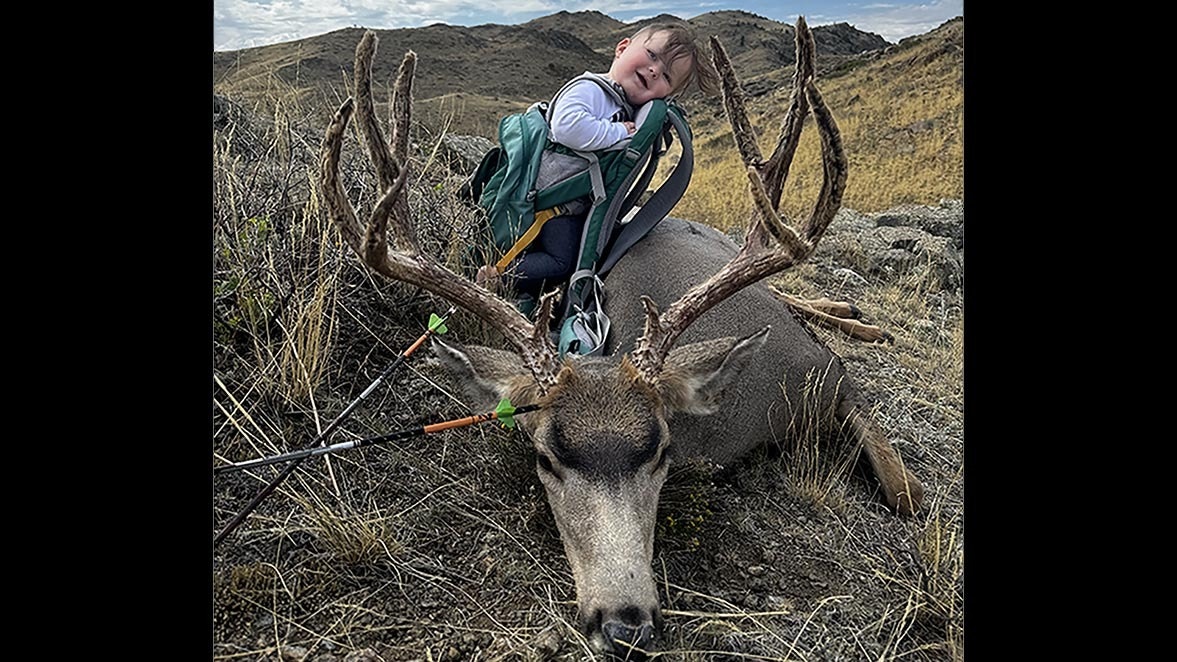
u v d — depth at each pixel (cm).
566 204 120
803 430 117
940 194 455
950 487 121
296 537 91
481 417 85
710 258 122
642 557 76
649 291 115
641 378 86
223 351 108
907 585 95
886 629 89
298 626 82
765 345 113
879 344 168
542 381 86
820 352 119
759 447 116
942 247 227
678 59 119
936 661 86
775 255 92
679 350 97
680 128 121
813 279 203
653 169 125
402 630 83
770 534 102
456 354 94
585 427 82
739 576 94
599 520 78
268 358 109
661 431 85
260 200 127
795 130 96
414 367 116
